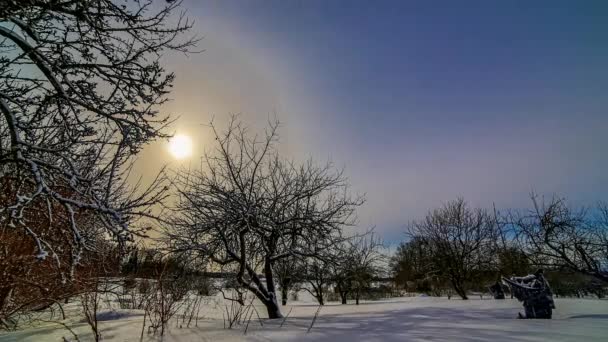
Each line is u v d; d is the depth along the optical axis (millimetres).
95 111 4406
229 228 8328
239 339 4480
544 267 12422
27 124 4426
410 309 8617
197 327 5449
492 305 9648
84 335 4633
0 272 4625
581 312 7496
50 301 5578
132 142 4766
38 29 4719
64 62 4582
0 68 4668
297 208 9195
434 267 22438
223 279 8625
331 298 24156
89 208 3779
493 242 20156
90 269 5133
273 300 7820
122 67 4820
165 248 7746
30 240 4758
